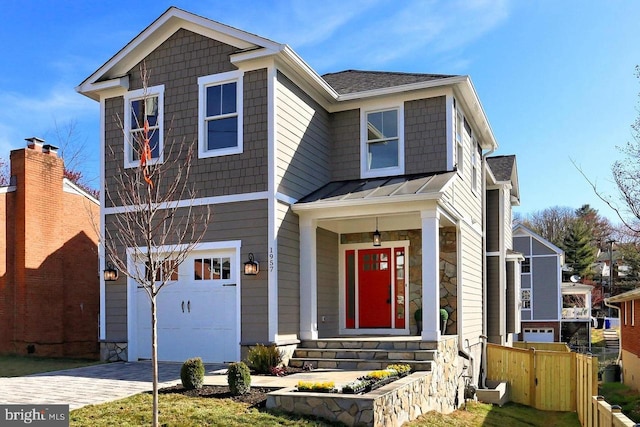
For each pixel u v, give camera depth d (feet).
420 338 37.81
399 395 26.45
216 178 38.34
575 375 45.65
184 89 39.93
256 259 36.70
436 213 36.45
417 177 41.98
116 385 29.25
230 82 38.73
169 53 40.60
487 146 58.65
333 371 33.71
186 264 39.45
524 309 123.44
